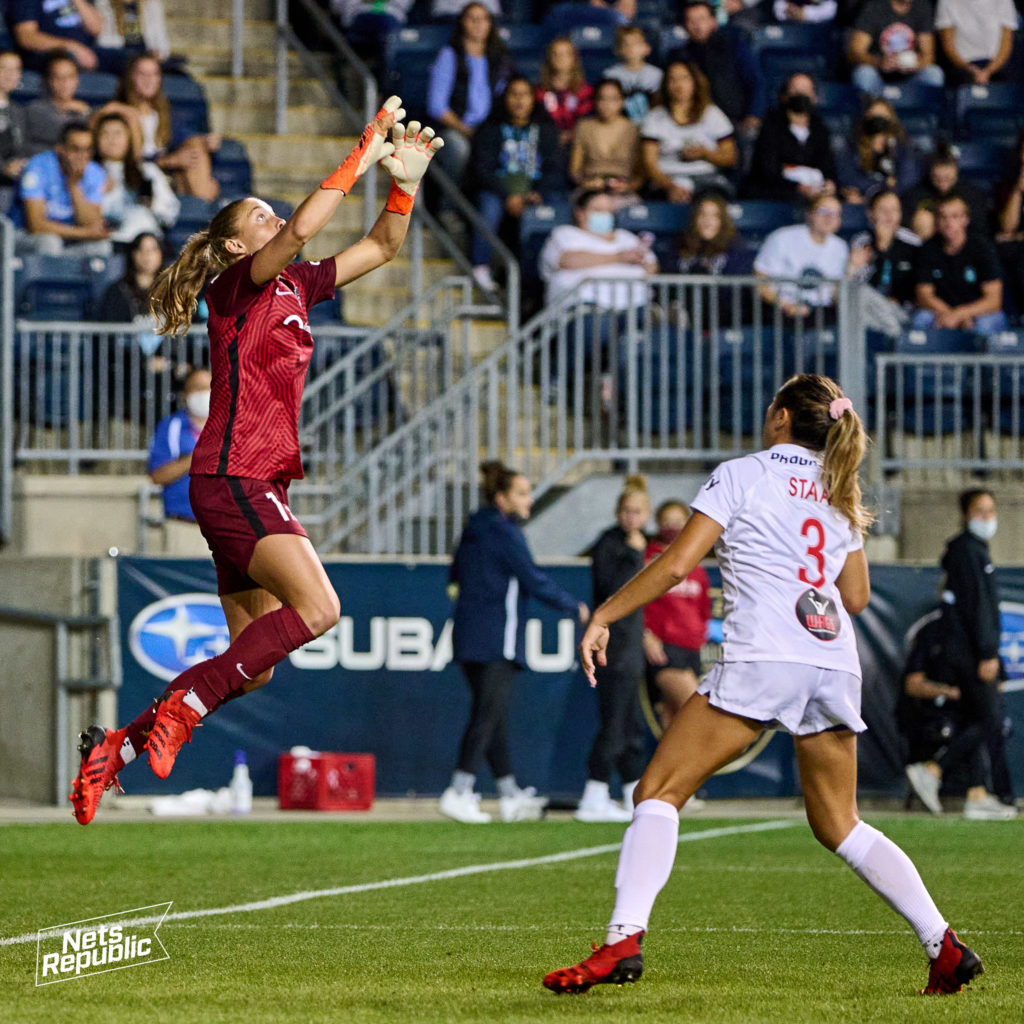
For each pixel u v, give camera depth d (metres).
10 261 34.12
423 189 43.56
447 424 35.56
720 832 27.14
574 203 40.06
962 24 50.69
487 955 14.61
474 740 29.52
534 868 22.00
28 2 44.31
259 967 13.83
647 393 35.00
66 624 30.89
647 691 31.58
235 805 30.28
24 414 34.50
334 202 13.34
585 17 48.69
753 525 12.59
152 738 12.91
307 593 13.33
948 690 30.77
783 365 36.75
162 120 42.00
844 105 48.38
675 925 16.92
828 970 13.84
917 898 12.52
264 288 13.55
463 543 29.75
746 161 46.44
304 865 22.25
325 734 31.45
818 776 12.72
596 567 29.80
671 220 41.47
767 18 51.75
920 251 41.50
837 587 13.02
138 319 35.53
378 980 13.16
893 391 37.41
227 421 13.51
